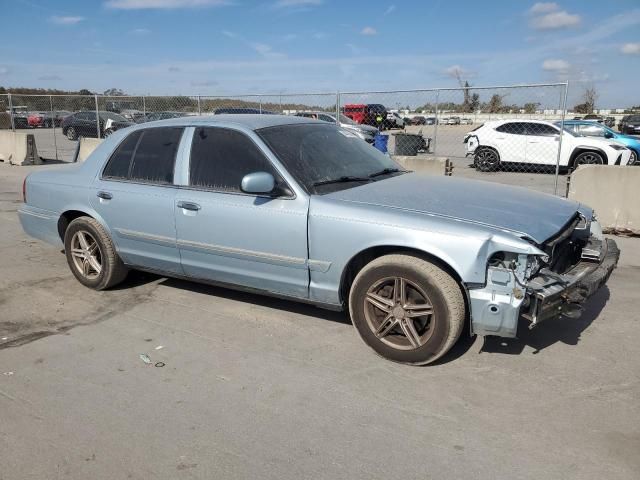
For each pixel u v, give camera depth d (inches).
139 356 155.6
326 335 167.5
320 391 135.5
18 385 139.9
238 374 144.5
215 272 177.0
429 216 141.2
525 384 137.7
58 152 790.5
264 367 148.0
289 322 177.3
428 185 171.8
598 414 124.2
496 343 160.1
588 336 165.3
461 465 107.3
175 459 110.3
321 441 115.5
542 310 131.1
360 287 149.5
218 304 193.6
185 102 642.2
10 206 388.5
